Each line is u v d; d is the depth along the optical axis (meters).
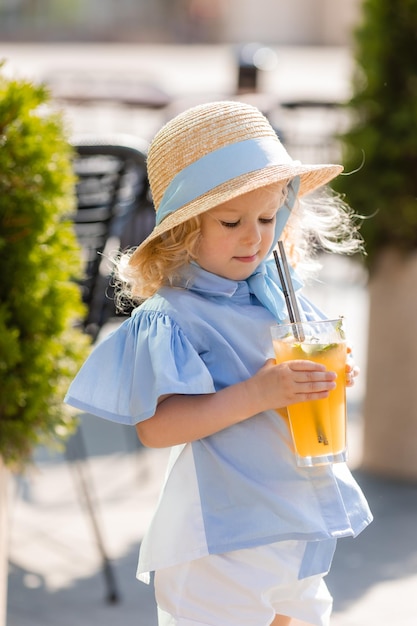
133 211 5.57
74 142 5.03
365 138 5.86
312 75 25.83
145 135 12.88
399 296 6.17
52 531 5.68
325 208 3.83
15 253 3.77
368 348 6.38
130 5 36.12
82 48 32.69
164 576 3.19
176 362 3.06
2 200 3.75
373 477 6.31
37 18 35.16
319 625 3.33
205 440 3.14
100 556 5.26
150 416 3.02
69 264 3.96
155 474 6.53
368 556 5.30
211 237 3.11
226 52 33.16
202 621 3.12
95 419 7.72
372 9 5.93
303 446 3.03
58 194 3.86
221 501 3.10
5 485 3.85
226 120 3.16
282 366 2.97
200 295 3.20
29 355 3.77
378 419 6.35
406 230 5.95
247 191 2.96
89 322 5.16
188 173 3.12
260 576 3.11
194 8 36.62
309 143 10.23
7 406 3.71
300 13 36.50
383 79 5.87
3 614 3.89
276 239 3.41
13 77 3.94
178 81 23.31
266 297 3.24
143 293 3.36
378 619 4.61
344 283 11.13
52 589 5.00
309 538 3.05
